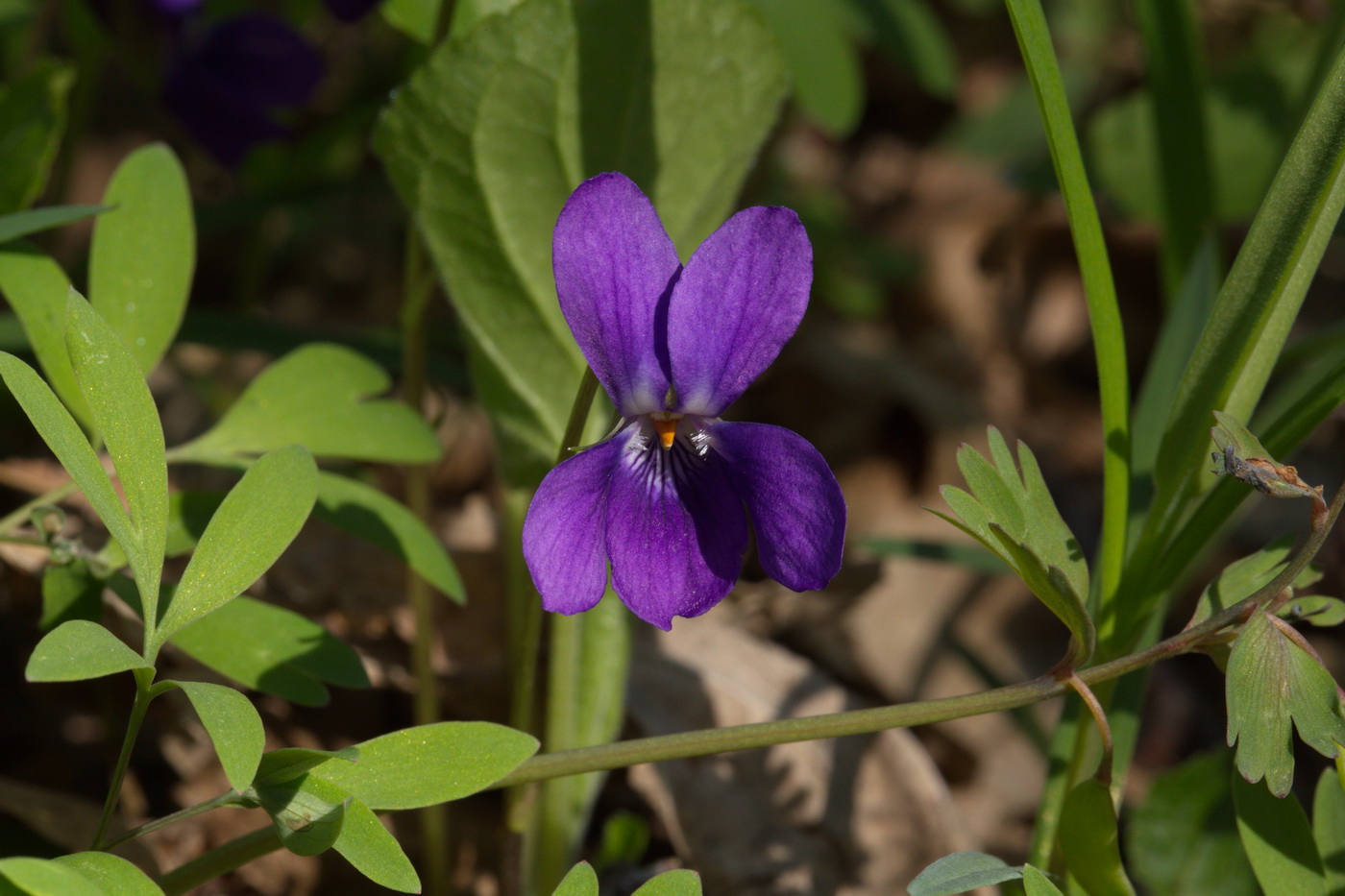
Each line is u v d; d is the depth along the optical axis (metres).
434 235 0.27
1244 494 0.25
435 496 0.36
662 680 0.29
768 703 0.29
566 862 0.28
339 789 0.24
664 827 0.29
